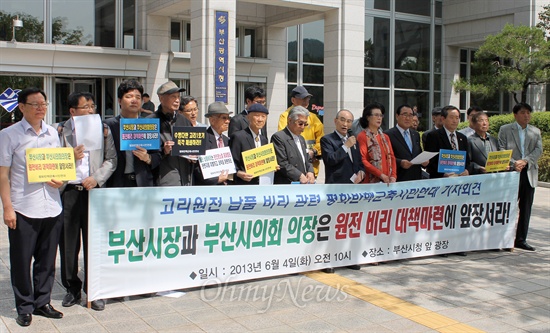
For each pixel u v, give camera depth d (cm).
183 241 539
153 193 520
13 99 1370
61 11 1509
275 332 456
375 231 661
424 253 702
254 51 1861
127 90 514
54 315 477
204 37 1381
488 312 518
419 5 2306
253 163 589
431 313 510
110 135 516
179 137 532
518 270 666
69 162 466
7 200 448
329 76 1653
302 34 1959
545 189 1441
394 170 675
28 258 460
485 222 750
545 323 493
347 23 1616
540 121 1709
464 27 2320
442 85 2391
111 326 461
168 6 1480
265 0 1499
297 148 643
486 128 770
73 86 1553
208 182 585
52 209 471
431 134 742
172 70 1641
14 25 1405
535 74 1792
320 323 479
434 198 701
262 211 579
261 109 618
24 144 459
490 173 756
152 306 512
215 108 602
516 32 1834
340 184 629
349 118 673
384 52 2211
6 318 476
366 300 540
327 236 627
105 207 500
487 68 2030
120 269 511
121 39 1600
